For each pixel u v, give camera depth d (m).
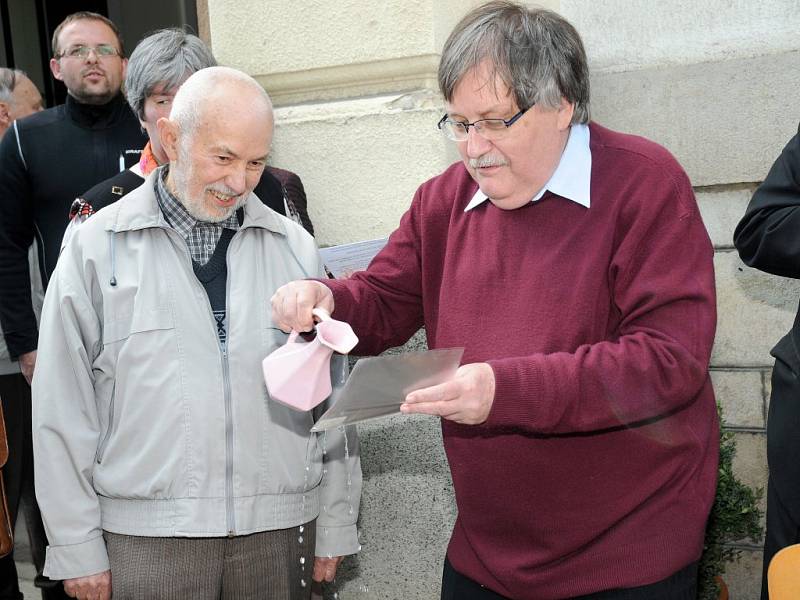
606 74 3.22
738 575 3.19
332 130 3.05
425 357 1.50
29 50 4.79
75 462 2.07
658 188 1.69
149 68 2.56
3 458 2.84
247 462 2.09
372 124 2.98
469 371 1.56
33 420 2.11
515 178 1.71
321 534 2.34
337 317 1.93
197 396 2.05
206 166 1.99
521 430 1.68
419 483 2.98
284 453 2.15
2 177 3.04
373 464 3.03
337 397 1.44
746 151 3.05
